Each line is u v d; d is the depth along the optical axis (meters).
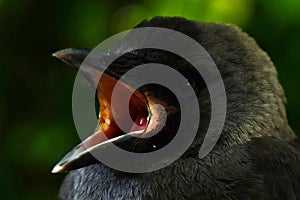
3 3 2.00
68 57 1.83
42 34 2.02
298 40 1.99
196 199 1.82
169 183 1.83
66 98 2.01
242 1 1.97
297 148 1.85
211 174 1.83
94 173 1.84
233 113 1.83
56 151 1.99
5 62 2.02
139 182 1.83
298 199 1.83
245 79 1.84
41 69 2.02
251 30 1.98
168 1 1.97
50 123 2.00
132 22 1.99
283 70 2.00
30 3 2.01
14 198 2.01
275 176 1.83
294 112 2.00
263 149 1.83
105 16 1.99
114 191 1.83
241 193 1.82
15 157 2.00
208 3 1.96
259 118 1.84
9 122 2.02
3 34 2.02
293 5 1.98
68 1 2.00
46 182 2.01
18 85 2.03
